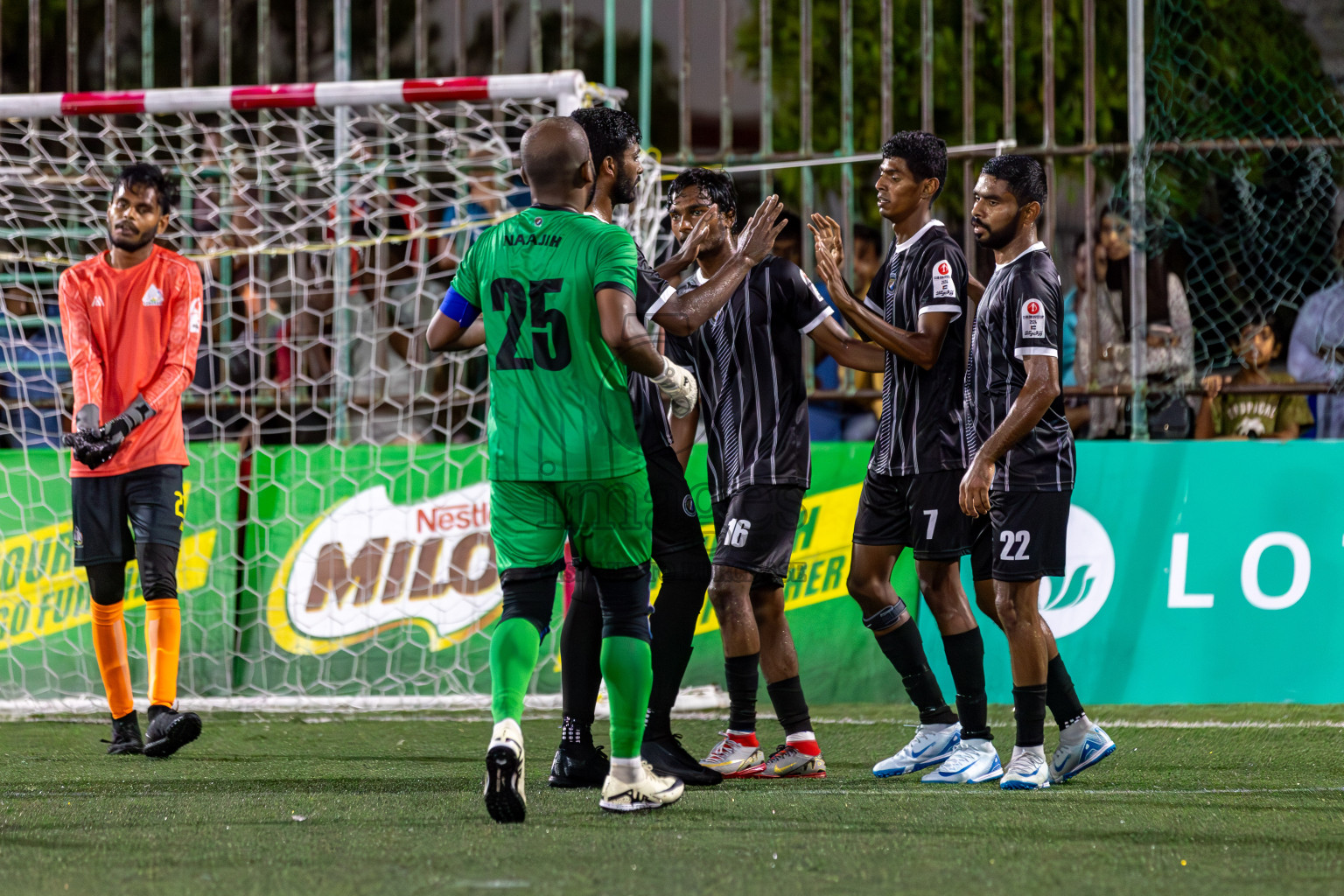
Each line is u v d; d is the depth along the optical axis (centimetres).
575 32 3197
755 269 1420
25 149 2753
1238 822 1106
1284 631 1895
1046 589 1928
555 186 1137
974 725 1384
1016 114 3056
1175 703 1892
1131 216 2056
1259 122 2392
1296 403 2300
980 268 2188
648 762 1325
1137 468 1942
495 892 859
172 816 1153
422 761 1520
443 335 1181
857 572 1452
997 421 1336
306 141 2747
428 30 3180
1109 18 3056
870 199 3002
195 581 2070
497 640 1102
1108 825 1091
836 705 1945
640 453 1122
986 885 879
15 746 1670
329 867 936
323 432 2428
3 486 2086
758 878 898
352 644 2053
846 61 2144
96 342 1636
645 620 1151
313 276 2488
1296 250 2411
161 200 1669
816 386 2448
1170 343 2233
